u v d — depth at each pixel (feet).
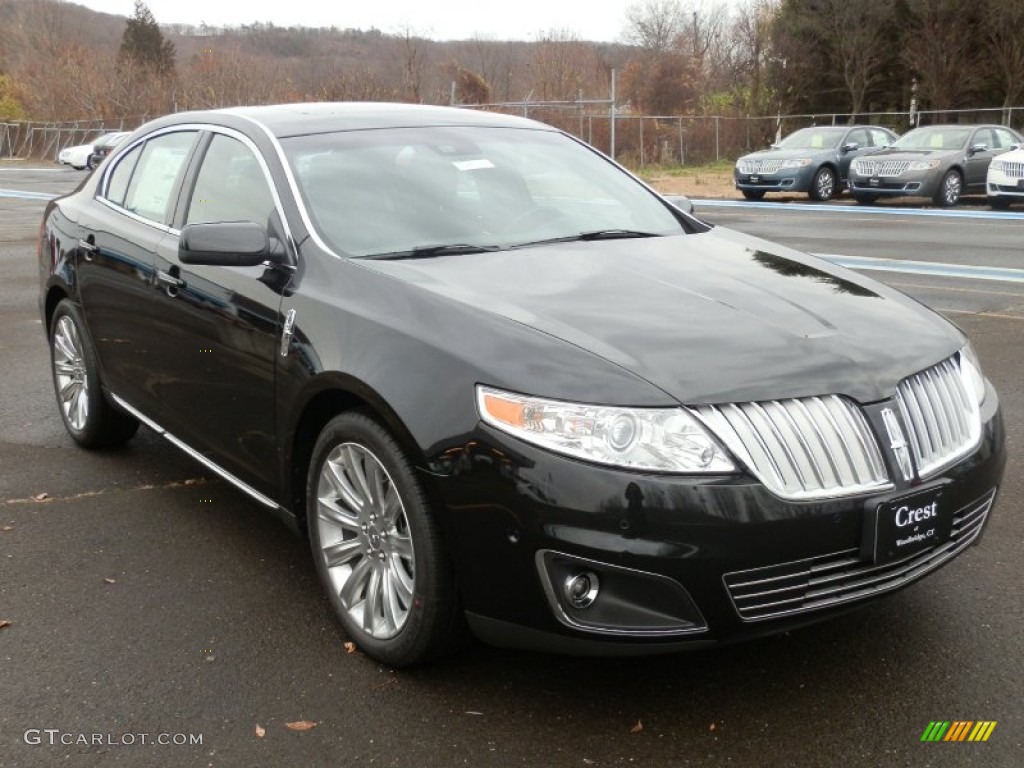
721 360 9.19
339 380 10.18
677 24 165.48
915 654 10.47
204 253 11.31
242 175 13.26
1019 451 16.70
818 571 8.89
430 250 11.89
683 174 100.99
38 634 11.05
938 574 12.31
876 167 66.95
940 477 9.57
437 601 9.55
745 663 10.36
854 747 8.95
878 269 36.70
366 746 9.05
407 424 9.39
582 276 11.09
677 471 8.54
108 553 13.14
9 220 58.08
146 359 14.35
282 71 134.21
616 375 8.87
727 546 8.50
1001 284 33.04
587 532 8.54
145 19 215.31
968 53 123.13
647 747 9.00
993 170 63.16
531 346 9.27
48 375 22.24
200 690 9.95
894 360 9.78
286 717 9.49
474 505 9.01
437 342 9.62
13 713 9.57
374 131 13.92
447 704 9.68
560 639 8.90
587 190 14.24
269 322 11.45
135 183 15.70
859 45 131.64
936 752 8.86
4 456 16.94
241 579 12.41
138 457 16.98
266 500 12.26
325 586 11.05
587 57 141.49
